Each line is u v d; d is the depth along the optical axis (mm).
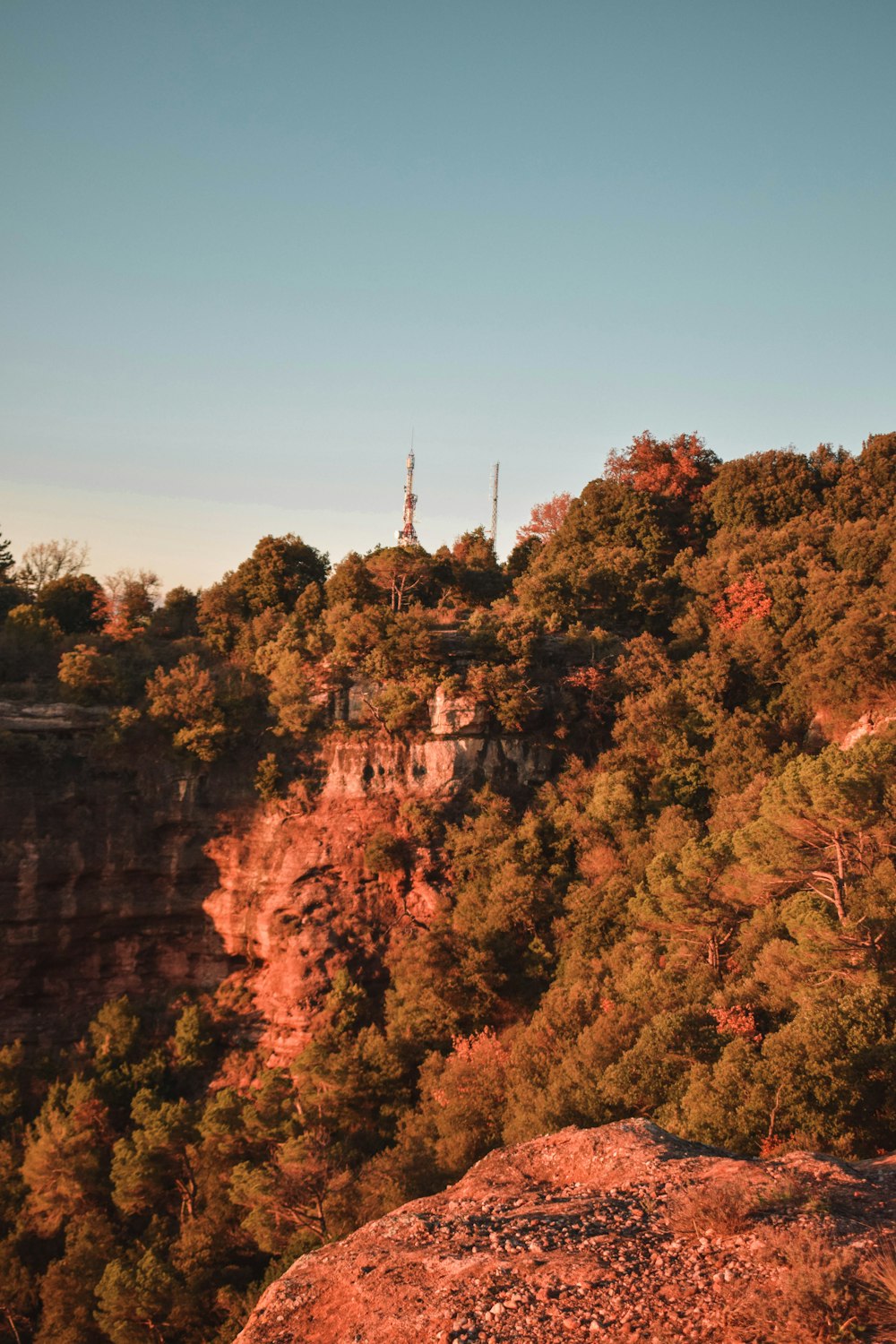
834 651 70375
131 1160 52875
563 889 64938
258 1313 15617
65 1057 67188
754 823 44938
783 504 96750
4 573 99062
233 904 71125
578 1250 14789
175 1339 45438
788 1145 29391
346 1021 62500
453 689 73562
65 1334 47375
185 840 72938
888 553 82438
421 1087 54344
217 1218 49781
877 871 41875
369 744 72875
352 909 68375
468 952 60750
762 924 44719
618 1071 37781
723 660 77125
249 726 75750
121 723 72750
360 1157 49219
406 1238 16516
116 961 71562
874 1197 15344
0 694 74688
